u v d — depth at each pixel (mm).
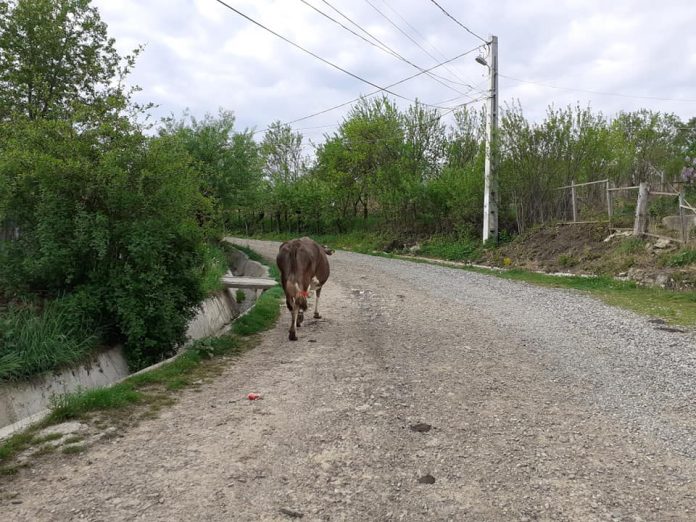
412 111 33625
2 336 6605
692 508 3732
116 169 7703
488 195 22500
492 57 22078
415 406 5754
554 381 6648
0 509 3658
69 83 13750
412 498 3873
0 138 8891
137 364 7934
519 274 17906
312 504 3789
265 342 8812
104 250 7500
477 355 7895
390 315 11047
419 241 28203
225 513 3652
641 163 24531
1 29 12906
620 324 9875
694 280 12758
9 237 8195
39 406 6262
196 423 5266
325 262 10117
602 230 18031
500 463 4422
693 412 5578
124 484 4020
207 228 9609
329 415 5484
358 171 37094
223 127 27172
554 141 21469
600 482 4102
